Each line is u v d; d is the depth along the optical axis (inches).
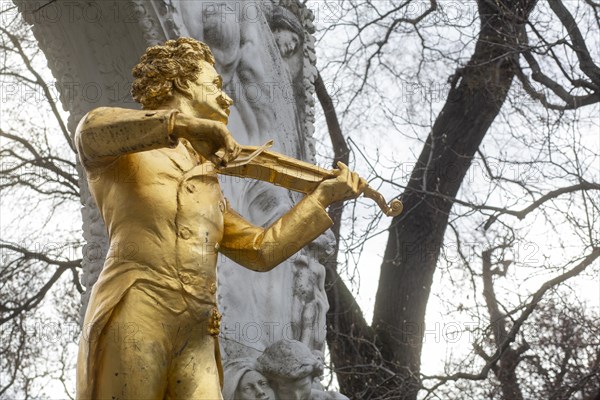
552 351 546.6
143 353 191.0
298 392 288.0
